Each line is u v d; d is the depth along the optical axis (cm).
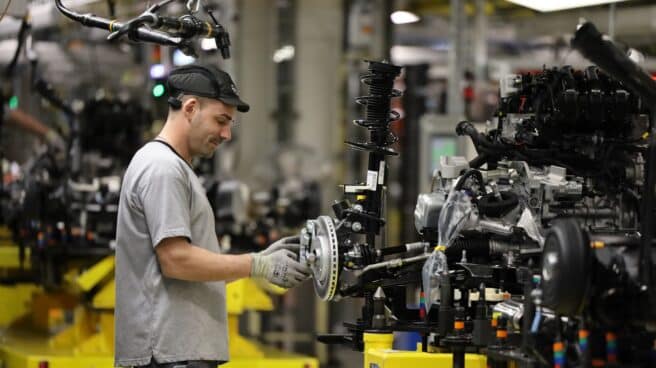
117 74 1276
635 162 570
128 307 582
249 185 1658
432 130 1259
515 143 598
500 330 539
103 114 1134
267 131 1728
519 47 1538
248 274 580
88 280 952
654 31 1289
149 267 576
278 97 1733
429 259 577
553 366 500
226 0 1576
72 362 905
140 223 577
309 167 1681
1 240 1218
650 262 476
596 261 480
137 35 603
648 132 574
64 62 1266
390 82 613
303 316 1288
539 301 493
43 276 1102
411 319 641
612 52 465
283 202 1413
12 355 959
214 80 586
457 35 1367
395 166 1535
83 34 1246
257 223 1270
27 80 1256
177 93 588
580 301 473
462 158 622
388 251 607
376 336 616
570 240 472
